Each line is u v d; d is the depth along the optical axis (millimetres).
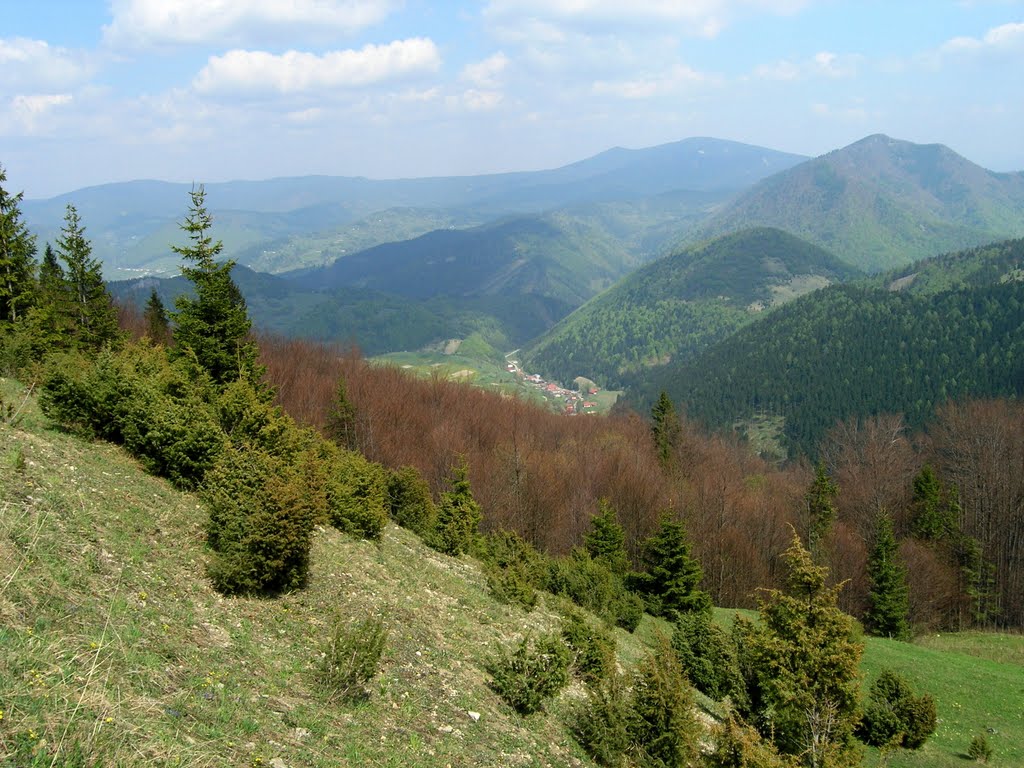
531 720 13570
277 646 11375
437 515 26734
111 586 10227
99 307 37500
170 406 17281
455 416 63469
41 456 14148
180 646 9602
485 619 18672
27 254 30578
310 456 21141
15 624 7758
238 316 26188
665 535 35812
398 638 14336
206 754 7074
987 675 32312
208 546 13727
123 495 14219
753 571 52094
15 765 5621
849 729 12492
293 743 8539
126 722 6895
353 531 20203
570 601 26344
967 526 62125
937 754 22938
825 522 56812
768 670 13625
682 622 23969
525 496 48500
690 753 13258
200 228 25438
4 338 23109
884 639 39656
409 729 10766
